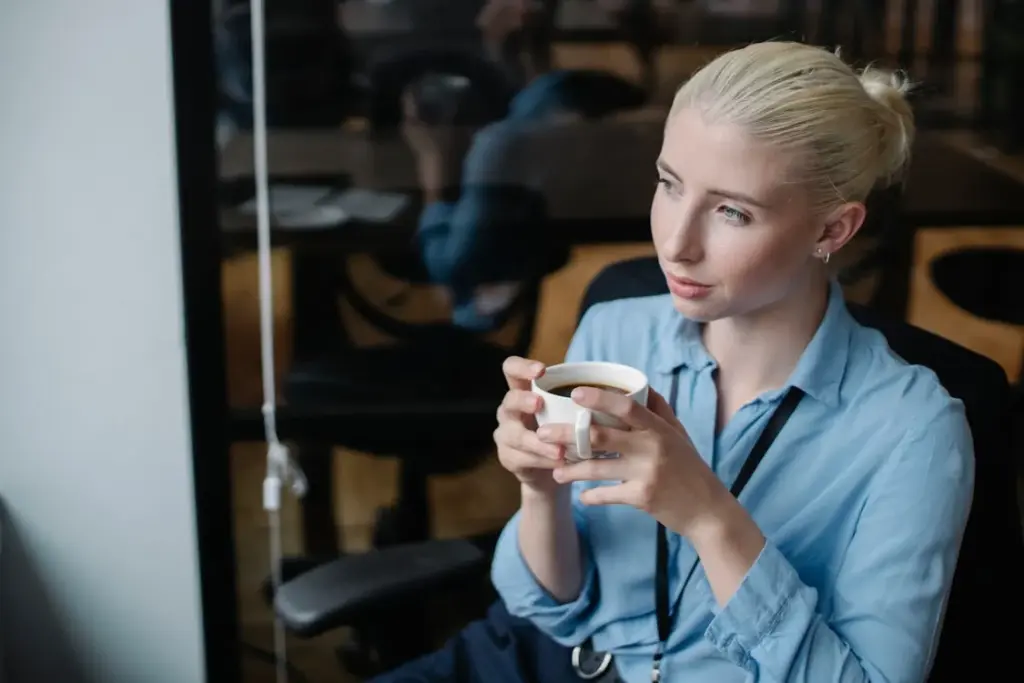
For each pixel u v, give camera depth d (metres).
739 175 0.85
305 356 1.62
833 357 0.98
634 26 1.52
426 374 1.65
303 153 1.53
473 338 1.65
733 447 1.01
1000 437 1.04
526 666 1.15
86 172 1.42
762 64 0.86
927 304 1.50
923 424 0.94
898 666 0.89
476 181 1.60
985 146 1.47
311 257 1.58
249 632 1.66
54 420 1.51
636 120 1.57
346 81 1.53
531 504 1.04
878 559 0.92
